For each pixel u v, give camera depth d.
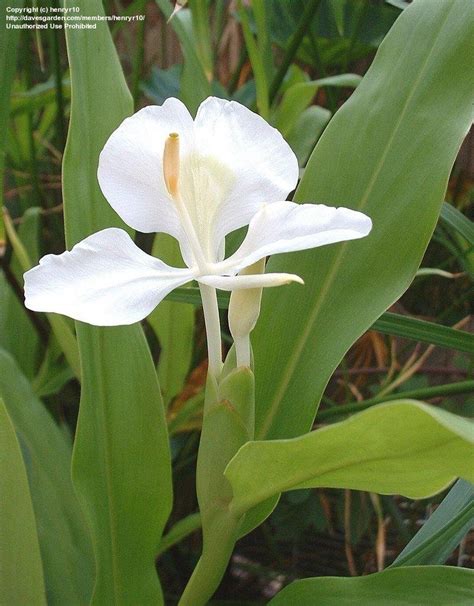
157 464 0.24
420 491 0.17
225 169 0.20
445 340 0.26
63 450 0.30
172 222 0.20
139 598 0.24
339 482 0.18
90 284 0.17
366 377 0.47
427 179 0.23
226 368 0.20
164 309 0.35
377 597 0.20
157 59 0.58
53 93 0.42
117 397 0.24
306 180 0.25
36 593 0.23
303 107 0.40
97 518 0.24
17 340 0.42
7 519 0.22
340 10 0.45
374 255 0.24
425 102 0.24
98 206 0.25
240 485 0.19
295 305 0.25
